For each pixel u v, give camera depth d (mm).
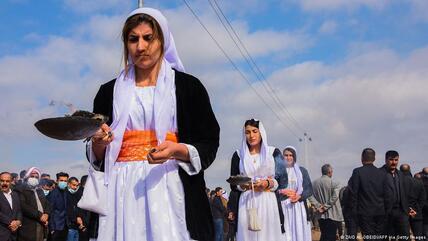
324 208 13203
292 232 10375
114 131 2533
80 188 12750
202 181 2582
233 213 7883
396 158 10344
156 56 2578
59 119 2176
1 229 9953
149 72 2611
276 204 7453
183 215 2459
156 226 2395
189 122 2592
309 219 10875
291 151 10727
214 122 2648
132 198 2455
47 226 11078
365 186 10211
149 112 2537
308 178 10844
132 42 2553
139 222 2441
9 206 10125
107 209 2488
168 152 2312
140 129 2551
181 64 2799
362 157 10492
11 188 10938
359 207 10312
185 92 2598
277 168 7609
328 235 13320
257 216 7094
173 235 2418
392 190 10180
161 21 2582
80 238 12438
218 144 2650
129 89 2588
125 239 2426
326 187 13141
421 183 11734
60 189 12570
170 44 2691
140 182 2469
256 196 7410
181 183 2502
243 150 7734
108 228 2473
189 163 2482
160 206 2428
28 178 11578
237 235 7543
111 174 2523
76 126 2207
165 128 2506
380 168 10406
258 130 7684
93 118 2252
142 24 2537
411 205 11641
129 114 2557
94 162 2557
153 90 2580
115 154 2527
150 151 2287
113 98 2625
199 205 2535
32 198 10883
